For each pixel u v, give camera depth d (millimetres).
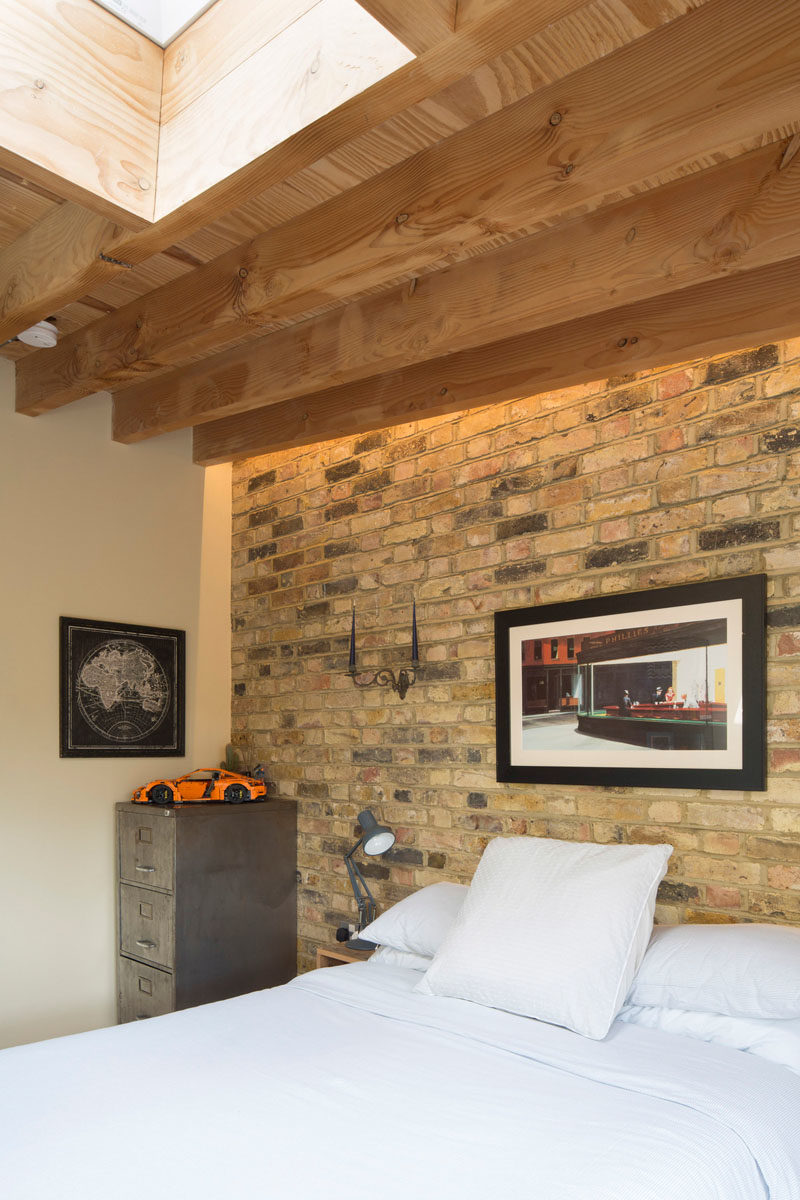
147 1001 3416
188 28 1852
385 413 3160
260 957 3625
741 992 2014
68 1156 1559
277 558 4074
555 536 3053
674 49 1591
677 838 2656
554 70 1536
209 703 4125
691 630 2645
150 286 2730
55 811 3469
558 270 2162
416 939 2693
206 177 1783
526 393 2801
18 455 3486
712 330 2316
